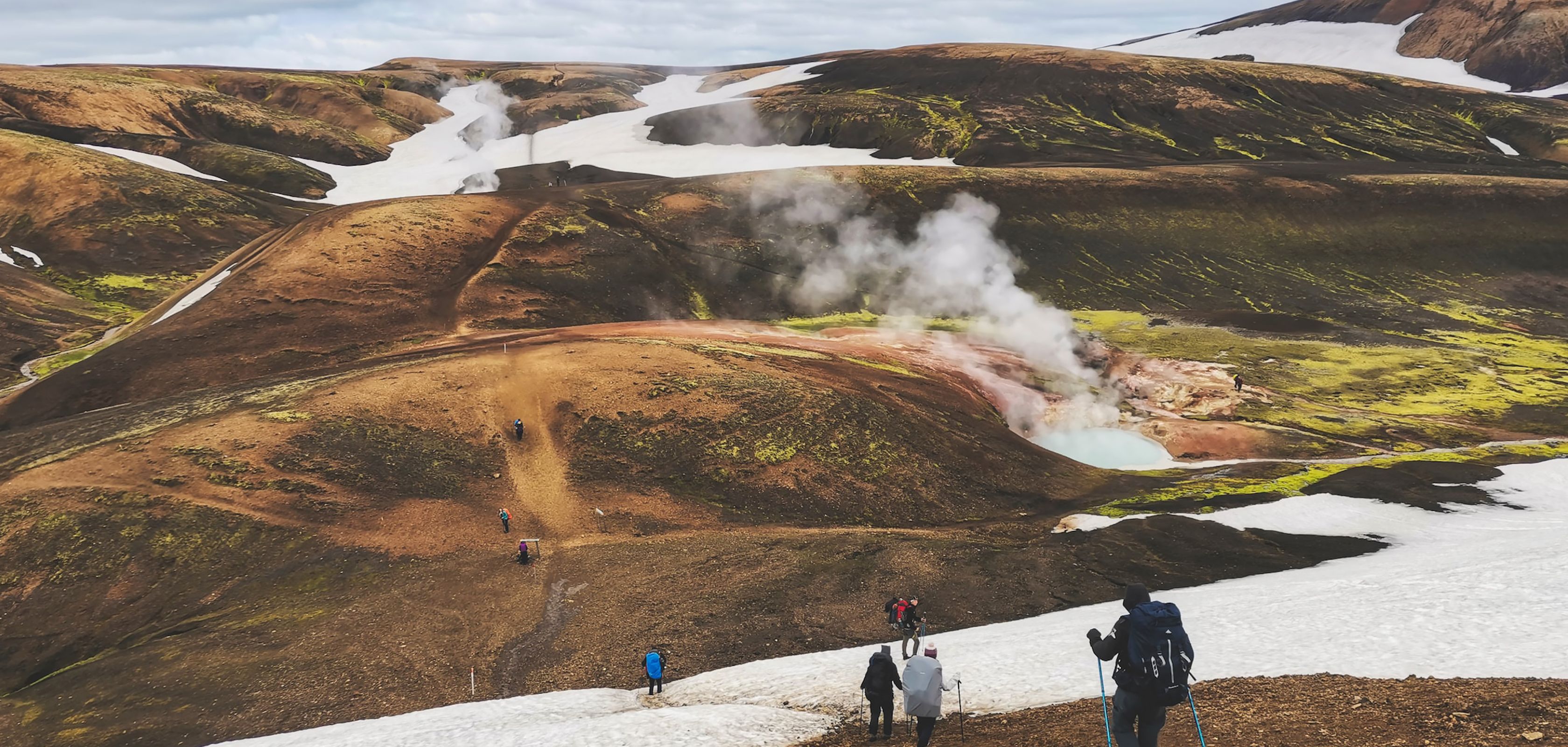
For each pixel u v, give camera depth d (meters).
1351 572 33.22
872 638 34.28
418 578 40.16
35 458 48.19
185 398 58.00
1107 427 66.44
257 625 36.16
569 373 59.19
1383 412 69.94
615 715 19.36
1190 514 47.44
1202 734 10.88
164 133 168.38
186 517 42.75
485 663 33.00
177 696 30.95
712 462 51.19
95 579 39.09
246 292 79.06
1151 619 9.76
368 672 32.28
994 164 151.12
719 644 33.97
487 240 92.00
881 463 52.34
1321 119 178.88
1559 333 91.19
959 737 14.84
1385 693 13.09
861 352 73.12
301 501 44.88
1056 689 17.52
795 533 45.59
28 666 34.84
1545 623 17.09
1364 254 109.50
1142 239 110.38
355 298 79.06
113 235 112.62
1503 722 10.84
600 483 49.38
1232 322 92.44
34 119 158.25
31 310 92.06
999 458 55.56
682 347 65.19
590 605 37.53
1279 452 61.59
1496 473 52.34
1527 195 118.12
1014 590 38.72
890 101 188.75
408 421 52.56
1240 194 119.31
